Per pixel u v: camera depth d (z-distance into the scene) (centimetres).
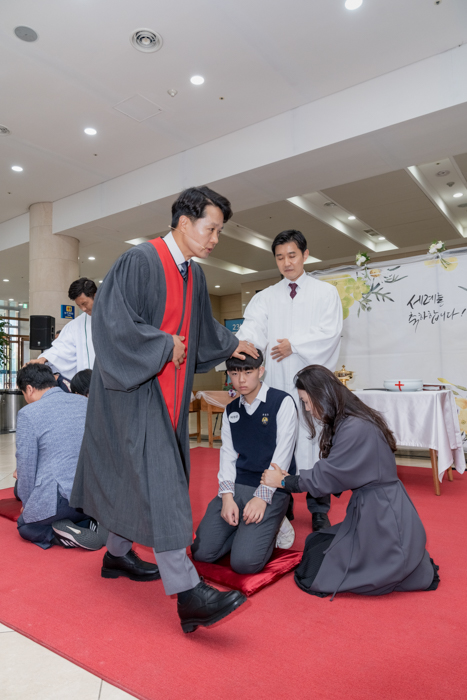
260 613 150
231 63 452
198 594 130
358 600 159
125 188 679
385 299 441
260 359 197
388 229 937
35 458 221
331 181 587
